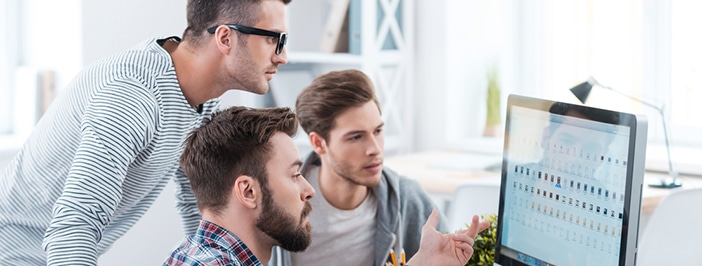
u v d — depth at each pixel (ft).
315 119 6.31
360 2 12.25
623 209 4.82
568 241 5.24
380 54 12.71
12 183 6.08
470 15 13.57
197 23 5.76
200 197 4.91
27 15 10.80
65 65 10.27
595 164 5.03
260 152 4.78
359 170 6.25
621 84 12.60
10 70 10.96
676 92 12.29
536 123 5.54
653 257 8.78
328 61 11.86
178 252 4.81
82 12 9.69
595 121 5.03
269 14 5.74
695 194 8.62
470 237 5.49
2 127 11.01
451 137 13.60
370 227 6.51
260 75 5.84
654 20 12.22
